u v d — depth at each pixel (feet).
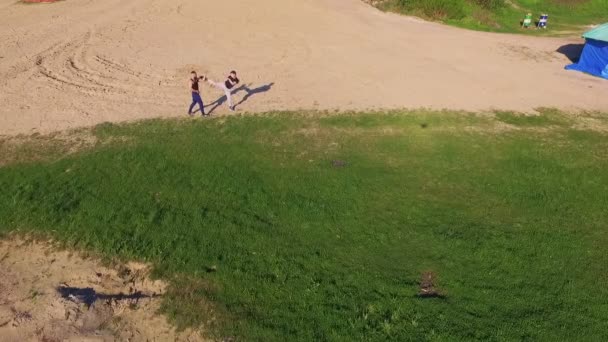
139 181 46.70
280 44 90.33
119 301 33.47
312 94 68.90
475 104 67.97
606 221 43.60
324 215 42.91
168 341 30.60
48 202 42.91
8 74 70.79
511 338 31.01
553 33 116.06
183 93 67.82
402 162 52.54
